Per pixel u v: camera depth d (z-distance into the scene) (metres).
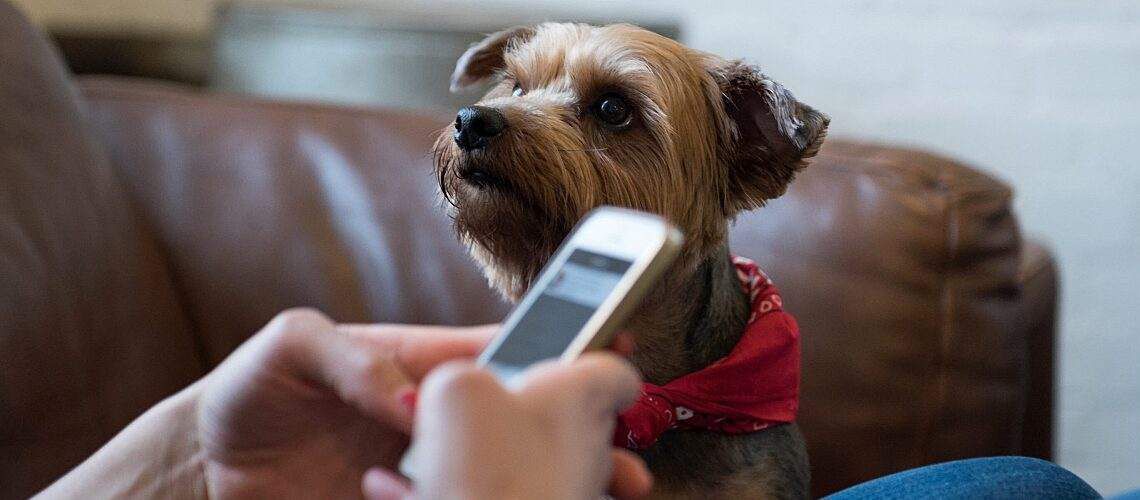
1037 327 1.56
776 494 1.20
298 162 1.57
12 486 1.15
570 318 0.54
